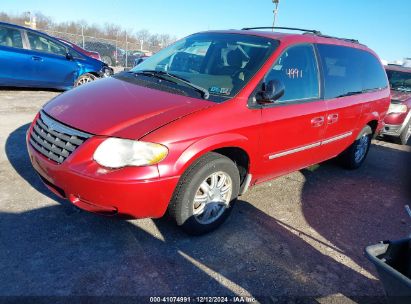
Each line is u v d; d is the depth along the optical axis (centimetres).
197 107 301
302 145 399
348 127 481
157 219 340
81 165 265
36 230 301
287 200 426
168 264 283
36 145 305
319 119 407
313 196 450
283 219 379
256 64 351
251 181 361
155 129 272
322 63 421
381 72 571
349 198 462
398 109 779
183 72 372
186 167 282
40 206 335
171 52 420
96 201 267
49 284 247
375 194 488
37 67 830
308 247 334
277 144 362
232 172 326
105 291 248
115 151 261
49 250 279
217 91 329
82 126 278
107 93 326
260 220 369
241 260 300
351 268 313
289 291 274
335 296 276
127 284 257
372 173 579
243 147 323
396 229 396
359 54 508
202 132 288
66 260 271
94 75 952
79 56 924
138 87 337
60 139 284
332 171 556
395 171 608
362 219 408
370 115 527
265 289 272
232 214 371
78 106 306
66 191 278
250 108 328
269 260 305
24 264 261
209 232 331
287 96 370
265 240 334
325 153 461
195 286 264
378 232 383
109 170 260
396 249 220
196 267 284
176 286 262
